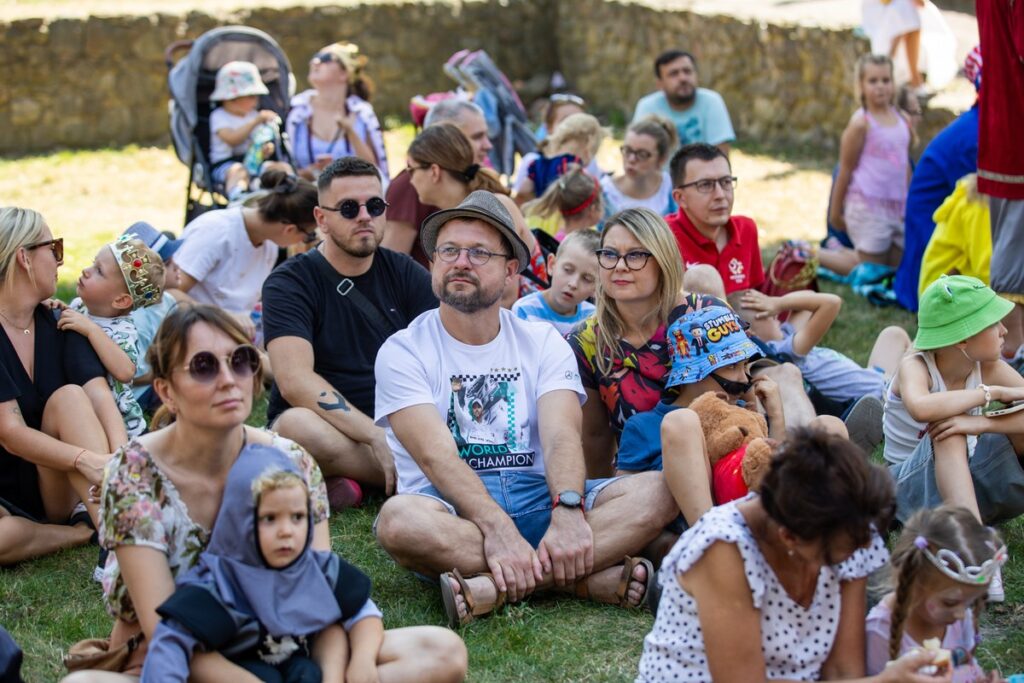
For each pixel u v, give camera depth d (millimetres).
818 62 12609
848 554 2807
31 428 4633
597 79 14844
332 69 9320
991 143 6414
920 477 4578
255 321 6785
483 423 4473
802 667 3016
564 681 3863
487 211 4371
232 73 8680
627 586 4223
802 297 5848
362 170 5246
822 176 11820
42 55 12953
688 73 9844
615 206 7848
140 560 3113
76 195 11305
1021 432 4391
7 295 4629
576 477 4320
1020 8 6164
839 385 5852
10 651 3328
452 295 4379
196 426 3135
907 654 2938
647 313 4766
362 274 5406
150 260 5051
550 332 4621
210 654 3041
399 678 3309
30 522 4730
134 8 13531
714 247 6141
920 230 7922
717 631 2941
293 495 3072
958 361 4551
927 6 11258
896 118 8680
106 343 4875
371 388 5379
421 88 14578
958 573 2957
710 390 4637
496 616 4164
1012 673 3848
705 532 2938
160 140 13461
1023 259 6391
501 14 14773
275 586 3104
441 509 4266
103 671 3182
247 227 6609
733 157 12602
